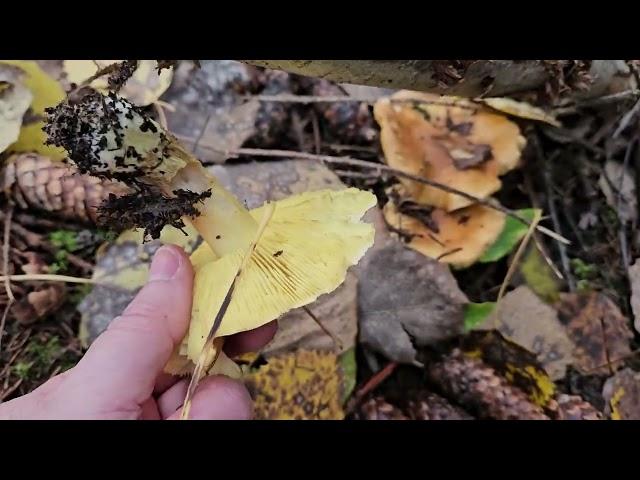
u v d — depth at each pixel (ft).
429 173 1.09
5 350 0.96
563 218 1.13
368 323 1.01
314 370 0.96
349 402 0.99
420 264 1.02
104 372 0.63
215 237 0.67
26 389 0.95
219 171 1.05
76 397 0.63
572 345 1.02
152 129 0.60
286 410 0.94
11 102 0.98
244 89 1.10
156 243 0.99
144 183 0.64
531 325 1.03
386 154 1.09
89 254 1.01
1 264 0.98
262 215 0.70
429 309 1.01
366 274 1.02
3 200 1.00
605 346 1.03
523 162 1.14
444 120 1.10
